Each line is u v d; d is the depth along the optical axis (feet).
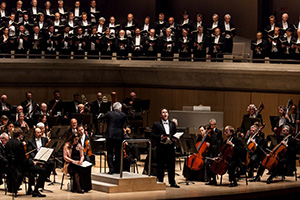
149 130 56.13
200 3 76.48
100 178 41.98
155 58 66.13
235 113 66.54
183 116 55.26
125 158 44.98
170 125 43.47
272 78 62.69
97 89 70.23
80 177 40.34
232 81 65.26
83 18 65.57
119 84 71.72
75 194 39.40
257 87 64.80
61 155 49.24
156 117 70.54
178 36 63.98
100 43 64.95
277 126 55.31
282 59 60.80
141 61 66.64
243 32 73.77
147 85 70.69
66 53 64.80
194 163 45.27
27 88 66.64
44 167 39.45
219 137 49.49
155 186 41.37
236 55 64.03
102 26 66.44
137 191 40.75
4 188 42.37
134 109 60.08
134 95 62.49
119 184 40.34
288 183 45.55
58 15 64.44
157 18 75.66
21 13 64.49
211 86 67.15
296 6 70.90
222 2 75.05
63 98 68.33
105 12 78.54
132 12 76.79
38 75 66.33
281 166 45.93
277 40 60.59
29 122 54.70
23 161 38.88
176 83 68.39
